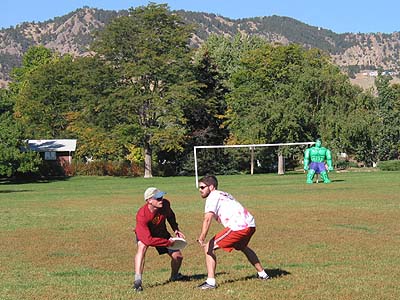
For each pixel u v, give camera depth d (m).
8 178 67.19
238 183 47.41
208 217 10.32
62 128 90.12
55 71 88.81
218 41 100.94
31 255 15.69
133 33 68.56
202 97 71.81
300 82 66.94
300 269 12.35
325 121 66.25
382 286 10.48
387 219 21.59
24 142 62.75
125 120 68.69
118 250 16.31
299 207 26.36
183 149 69.25
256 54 71.69
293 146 66.81
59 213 26.84
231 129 72.31
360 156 79.81
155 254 15.26
